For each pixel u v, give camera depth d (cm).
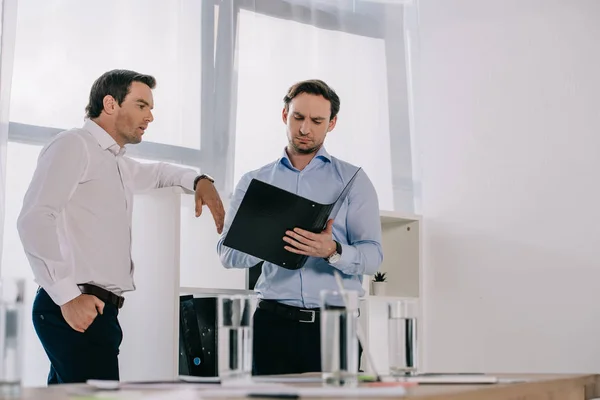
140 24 411
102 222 319
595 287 409
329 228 317
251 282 399
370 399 159
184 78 424
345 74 477
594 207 412
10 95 364
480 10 462
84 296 303
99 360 308
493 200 450
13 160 367
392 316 221
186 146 422
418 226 466
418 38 491
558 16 430
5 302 165
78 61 389
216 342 353
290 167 344
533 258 432
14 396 164
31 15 377
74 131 319
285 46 459
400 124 488
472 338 453
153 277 354
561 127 426
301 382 203
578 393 252
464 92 467
